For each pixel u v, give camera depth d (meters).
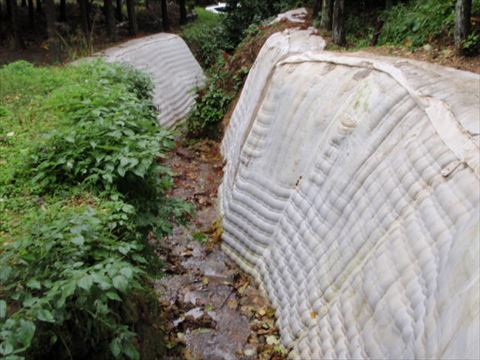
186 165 8.85
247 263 6.05
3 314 2.36
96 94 6.03
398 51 6.93
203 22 20.05
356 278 3.91
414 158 3.79
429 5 7.23
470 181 3.12
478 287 2.52
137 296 3.82
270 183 6.04
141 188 4.41
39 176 4.28
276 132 6.29
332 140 5.05
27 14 18.12
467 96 4.07
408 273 3.29
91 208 3.62
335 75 5.71
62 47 13.81
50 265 2.92
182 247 6.41
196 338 4.82
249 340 4.82
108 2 14.84
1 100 6.84
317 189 5.05
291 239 5.27
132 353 2.85
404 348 2.99
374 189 4.14
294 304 4.77
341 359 3.64
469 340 2.35
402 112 4.27
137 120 5.15
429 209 3.37
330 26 8.99
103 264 2.89
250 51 10.61
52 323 2.79
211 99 10.14
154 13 21.12
